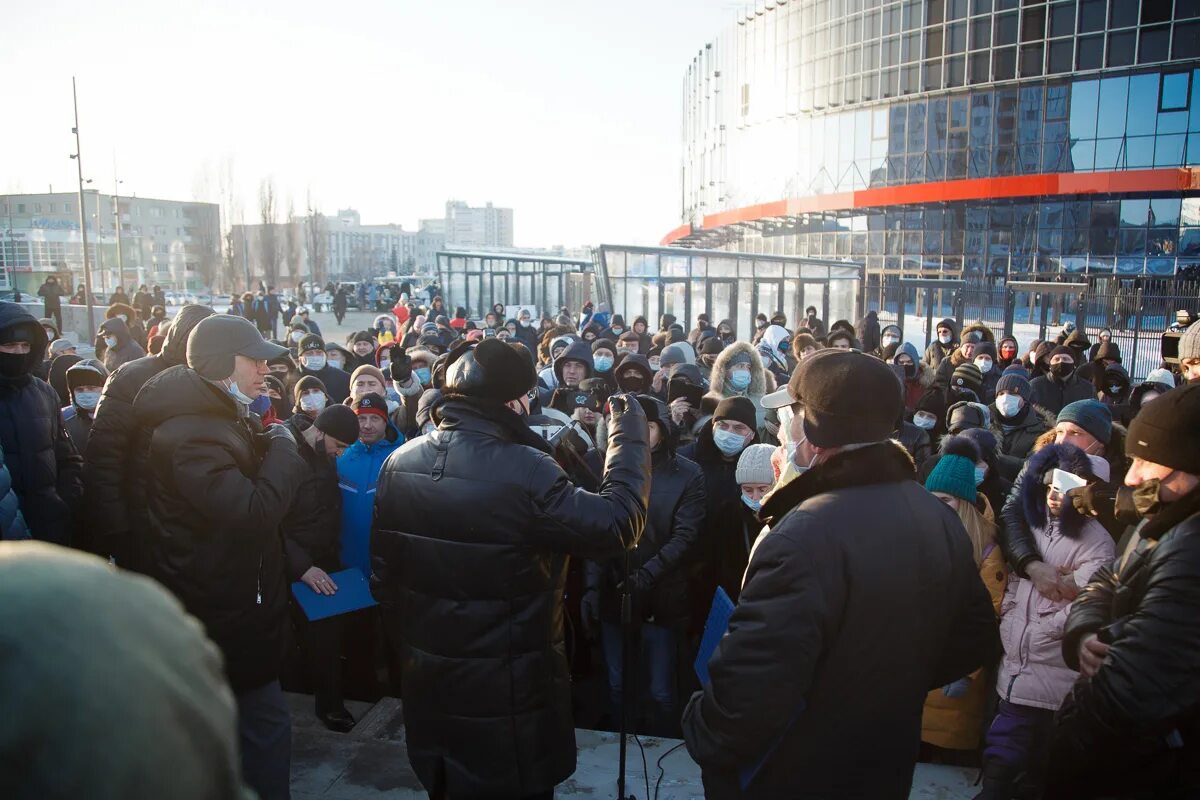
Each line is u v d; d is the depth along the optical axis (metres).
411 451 2.80
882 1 36.38
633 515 2.78
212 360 2.96
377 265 168.25
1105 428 3.96
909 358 8.81
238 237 82.00
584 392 5.52
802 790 2.12
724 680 2.07
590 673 5.25
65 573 0.60
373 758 3.97
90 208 96.56
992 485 4.61
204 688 0.63
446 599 2.71
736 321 23.39
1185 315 14.55
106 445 3.23
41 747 0.53
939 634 2.18
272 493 3.01
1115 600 2.38
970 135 34.16
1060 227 32.81
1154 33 29.95
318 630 4.23
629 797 3.60
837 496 2.12
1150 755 2.19
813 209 38.97
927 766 3.97
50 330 10.23
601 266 20.58
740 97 46.66
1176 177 29.95
